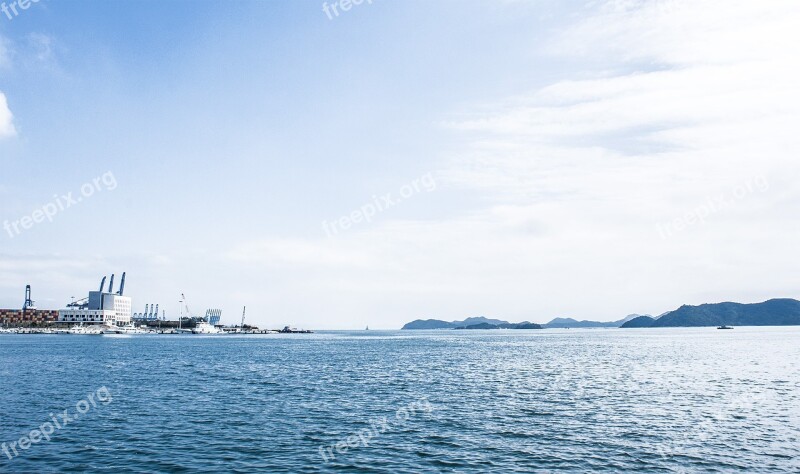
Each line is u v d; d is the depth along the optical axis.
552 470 29.86
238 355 132.62
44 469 30.00
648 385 66.62
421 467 30.58
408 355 132.38
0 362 104.44
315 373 83.38
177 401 53.38
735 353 130.62
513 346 183.75
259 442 36.16
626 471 29.67
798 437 37.47
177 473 29.30
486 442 36.28
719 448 34.50
